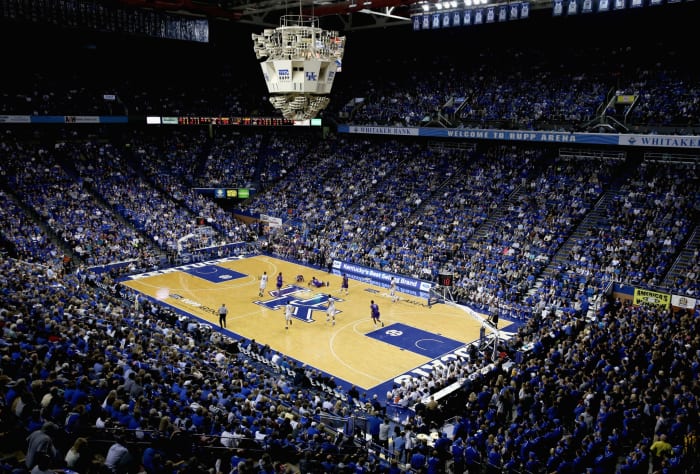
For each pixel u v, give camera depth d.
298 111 17.64
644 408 20.23
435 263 44.88
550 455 18.30
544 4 47.78
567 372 23.38
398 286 44.72
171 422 15.23
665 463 16.47
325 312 39.38
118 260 48.12
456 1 44.62
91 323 24.23
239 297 42.19
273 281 46.47
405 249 47.44
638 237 40.69
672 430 18.22
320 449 16.52
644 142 43.59
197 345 28.94
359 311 39.69
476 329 36.44
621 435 18.97
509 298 39.72
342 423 21.33
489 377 25.72
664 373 22.89
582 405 20.58
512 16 44.91
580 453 17.48
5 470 10.14
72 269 45.03
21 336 18.36
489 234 46.19
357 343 33.94
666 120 44.88
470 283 41.78
